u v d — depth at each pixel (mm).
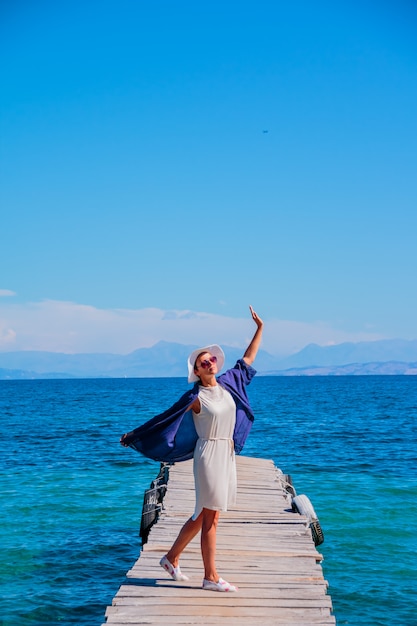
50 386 193625
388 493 18797
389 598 10562
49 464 25078
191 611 6492
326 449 29906
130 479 21406
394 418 50344
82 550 13273
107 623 6191
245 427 7035
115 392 119938
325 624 6230
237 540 9328
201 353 6730
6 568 12141
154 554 8406
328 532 14453
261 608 6605
